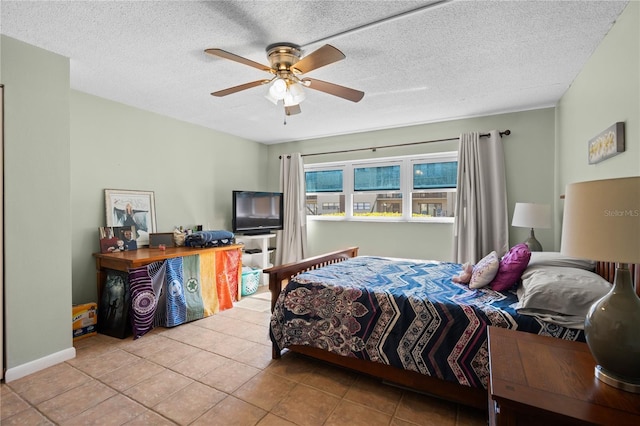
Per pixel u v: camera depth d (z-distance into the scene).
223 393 1.93
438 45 2.16
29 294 2.15
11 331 2.07
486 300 1.85
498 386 0.94
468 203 3.70
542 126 3.48
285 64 2.13
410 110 3.59
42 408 1.78
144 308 2.81
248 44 2.14
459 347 1.71
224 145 4.64
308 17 1.83
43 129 2.22
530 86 2.89
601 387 0.93
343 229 4.80
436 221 4.16
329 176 5.00
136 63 2.44
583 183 0.98
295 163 4.96
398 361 1.85
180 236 3.61
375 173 4.63
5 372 2.04
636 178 0.88
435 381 1.80
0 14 1.80
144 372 2.18
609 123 1.98
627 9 1.73
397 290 2.06
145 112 3.60
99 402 1.84
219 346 2.60
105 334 2.84
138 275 2.80
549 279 1.70
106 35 2.04
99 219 3.17
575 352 1.15
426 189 4.27
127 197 3.39
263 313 3.43
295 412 1.76
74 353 2.39
